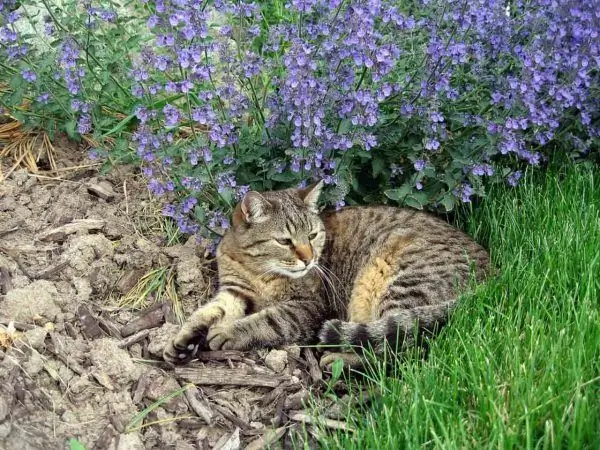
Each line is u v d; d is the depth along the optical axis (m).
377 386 0.86
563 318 0.84
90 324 0.89
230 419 0.83
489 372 0.75
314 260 1.00
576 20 1.09
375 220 1.06
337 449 0.75
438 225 1.05
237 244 1.00
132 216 1.09
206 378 0.87
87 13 1.11
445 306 0.91
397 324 0.90
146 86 1.00
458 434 0.71
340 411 0.84
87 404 0.79
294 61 0.93
